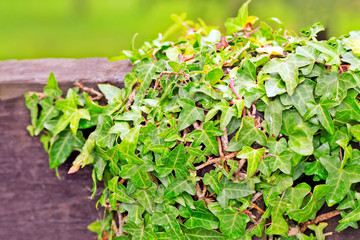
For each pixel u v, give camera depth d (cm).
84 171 131
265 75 124
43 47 254
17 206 133
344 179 125
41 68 131
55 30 282
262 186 126
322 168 125
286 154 124
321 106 123
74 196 132
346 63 125
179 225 127
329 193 125
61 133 129
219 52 130
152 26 261
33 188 132
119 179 129
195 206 126
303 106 124
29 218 133
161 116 125
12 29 283
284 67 124
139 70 127
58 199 133
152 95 127
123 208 128
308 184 128
